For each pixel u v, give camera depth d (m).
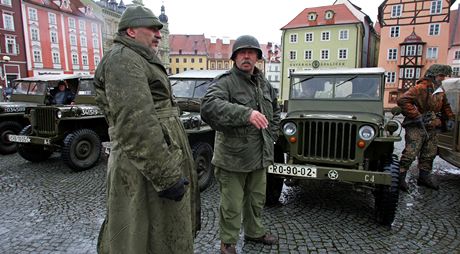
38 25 35.31
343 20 35.34
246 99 2.61
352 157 3.57
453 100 5.15
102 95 1.73
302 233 3.33
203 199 4.37
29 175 5.50
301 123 3.76
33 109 6.02
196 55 75.69
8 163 6.41
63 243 3.09
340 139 3.62
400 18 30.75
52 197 4.38
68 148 5.55
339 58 35.97
